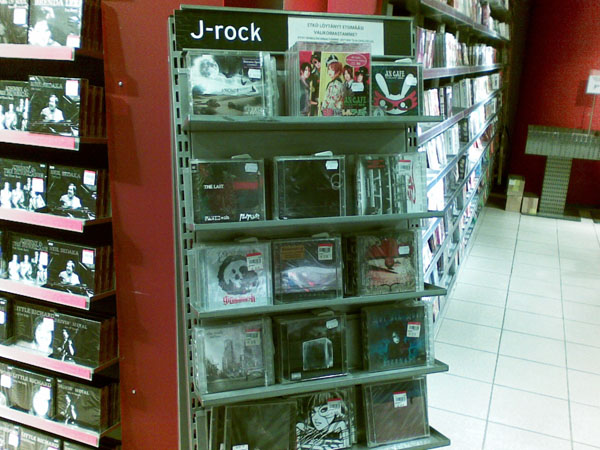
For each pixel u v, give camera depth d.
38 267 2.13
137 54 1.85
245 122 1.62
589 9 7.51
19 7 1.89
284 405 1.86
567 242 6.32
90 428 2.14
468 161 4.86
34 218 2.05
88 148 2.34
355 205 1.92
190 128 1.75
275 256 1.80
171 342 2.05
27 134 1.96
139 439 2.17
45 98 1.92
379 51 1.93
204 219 1.69
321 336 1.87
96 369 2.05
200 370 1.78
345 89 1.75
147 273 2.02
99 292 2.05
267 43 1.80
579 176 8.09
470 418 2.84
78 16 1.82
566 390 3.15
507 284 4.90
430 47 3.04
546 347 3.70
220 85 1.65
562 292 4.74
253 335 1.82
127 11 1.82
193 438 1.91
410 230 1.97
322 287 1.85
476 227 6.86
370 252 1.92
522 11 8.34
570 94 7.89
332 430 1.98
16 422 2.36
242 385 1.81
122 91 1.89
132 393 2.13
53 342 2.15
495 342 3.75
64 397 2.17
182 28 1.71
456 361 3.47
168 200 1.93
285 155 1.91
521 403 3.00
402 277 1.95
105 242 2.27
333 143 1.97
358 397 2.10
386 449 2.00
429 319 2.03
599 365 3.46
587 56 7.66
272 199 1.87
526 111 8.30
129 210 1.98
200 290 1.75
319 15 1.84
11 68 2.34
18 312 2.23
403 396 2.04
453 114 3.86
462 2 3.82
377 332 1.97
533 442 2.65
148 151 1.91
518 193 7.70
